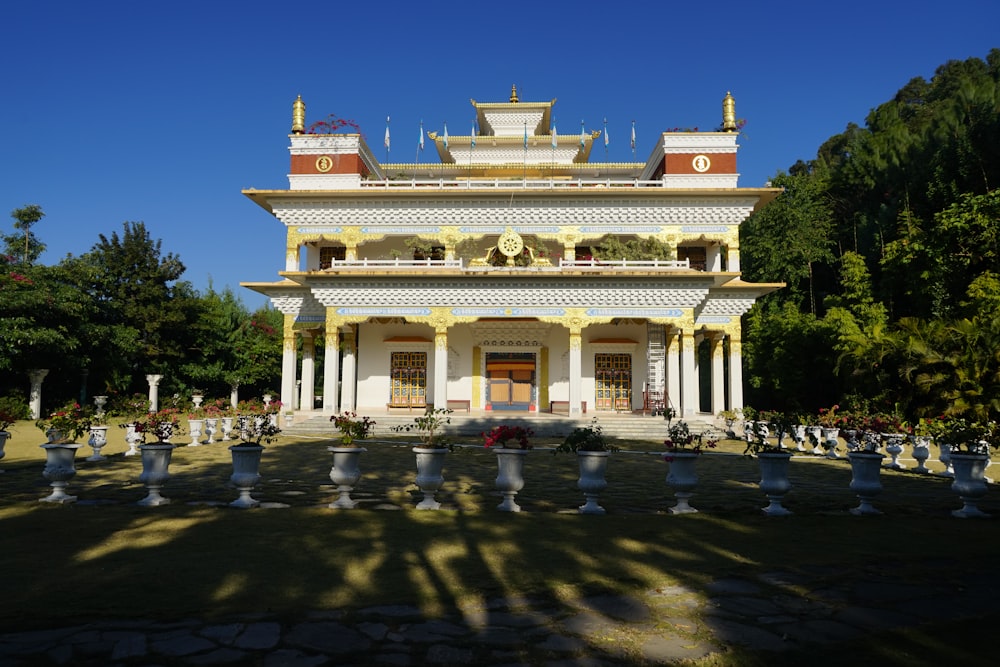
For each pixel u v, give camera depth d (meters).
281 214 34.62
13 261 44.84
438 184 36.75
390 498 12.78
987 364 22.23
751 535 9.79
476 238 34.41
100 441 19.61
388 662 5.12
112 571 7.44
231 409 33.66
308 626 5.83
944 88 61.41
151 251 43.94
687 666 5.16
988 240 30.25
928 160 41.91
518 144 40.62
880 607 6.60
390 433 28.36
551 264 34.91
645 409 32.81
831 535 9.86
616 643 5.60
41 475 16.20
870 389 26.23
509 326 34.94
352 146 35.62
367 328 35.22
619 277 29.75
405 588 6.93
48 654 5.17
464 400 34.50
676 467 11.68
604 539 9.37
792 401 39.47
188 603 6.37
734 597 6.85
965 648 5.56
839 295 44.78
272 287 34.22
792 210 47.19
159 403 43.19
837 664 5.22
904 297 36.78
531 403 34.69
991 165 35.81
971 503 11.78
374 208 34.47
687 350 30.00
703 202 33.88
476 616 6.17
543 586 7.08
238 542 8.90
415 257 35.69
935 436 15.40
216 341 47.06
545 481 15.79
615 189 33.50
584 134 39.97
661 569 7.83
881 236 42.16
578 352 30.02
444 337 30.39
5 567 7.59
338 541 8.99
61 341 33.78
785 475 11.67
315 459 19.70
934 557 8.55
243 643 5.43
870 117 60.19
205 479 15.44
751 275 48.44
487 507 11.87
